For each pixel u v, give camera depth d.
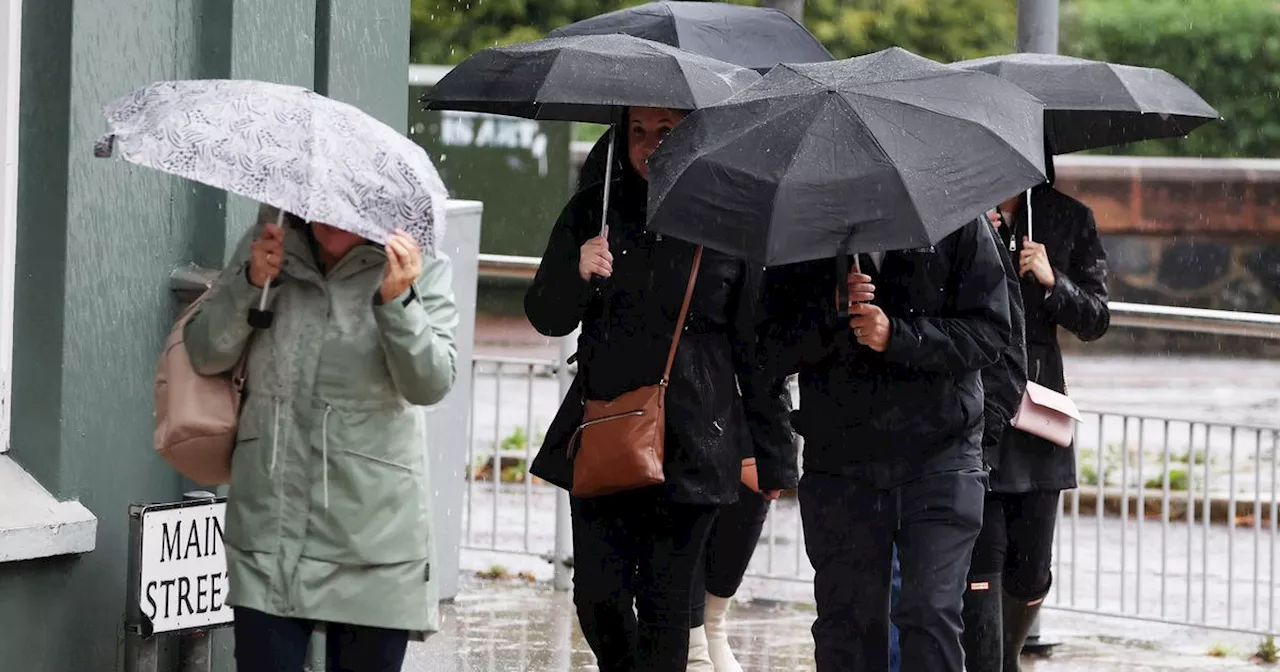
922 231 18.62
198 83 17.56
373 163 17.06
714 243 19.12
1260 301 97.00
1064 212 24.86
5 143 21.02
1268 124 102.56
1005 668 25.25
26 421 21.16
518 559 36.28
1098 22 103.50
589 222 22.03
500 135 74.94
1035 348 24.45
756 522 25.05
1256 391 75.88
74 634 21.38
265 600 17.69
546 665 27.58
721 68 23.17
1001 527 23.69
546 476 22.11
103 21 21.28
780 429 23.00
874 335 20.05
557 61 22.05
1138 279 97.56
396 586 17.86
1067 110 25.00
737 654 29.05
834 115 19.47
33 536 20.39
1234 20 103.25
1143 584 36.00
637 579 21.92
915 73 20.38
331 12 24.84
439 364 17.72
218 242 22.80
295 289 18.06
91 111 21.17
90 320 21.34
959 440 20.77
